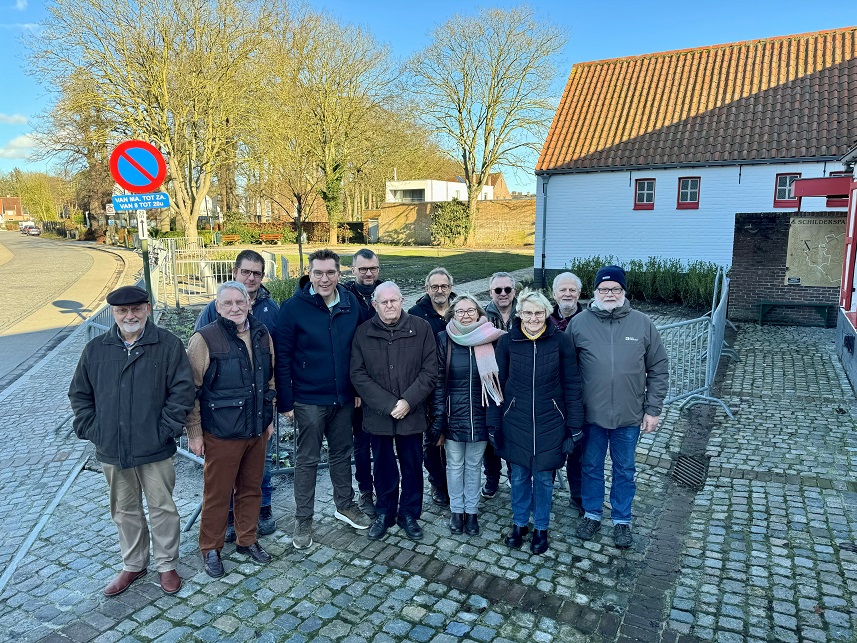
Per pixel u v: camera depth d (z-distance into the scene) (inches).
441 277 183.3
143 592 145.3
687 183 705.6
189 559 159.8
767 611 136.4
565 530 174.7
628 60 847.1
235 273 182.7
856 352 301.0
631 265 653.9
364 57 1411.2
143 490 145.8
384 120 1440.7
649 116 764.0
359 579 150.6
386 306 159.2
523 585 147.9
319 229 1643.7
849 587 144.7
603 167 733.3
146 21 960.9
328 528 176.2
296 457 169.3
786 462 218.1
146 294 137.6
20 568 156.6
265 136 1056.2
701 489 200.2
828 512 181.6
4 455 235.5
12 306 617.3
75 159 1082.1
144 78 981.8
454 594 144.4
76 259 1162.0
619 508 165.5
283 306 163.9
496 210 1561.3
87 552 164.6
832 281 461.7
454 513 171.9
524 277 815.7
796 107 682.8
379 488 170.1
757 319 486.9
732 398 293.9
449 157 1489.9
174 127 1033.5
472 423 164.1
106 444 137.4
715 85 757.3
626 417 160.9
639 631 130.7
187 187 1149.7
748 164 663.1
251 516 157.6
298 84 1312.7
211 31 1000.9
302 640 127.8
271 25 1069.8
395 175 1910.7
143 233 260.8
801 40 756.0
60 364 379.6
